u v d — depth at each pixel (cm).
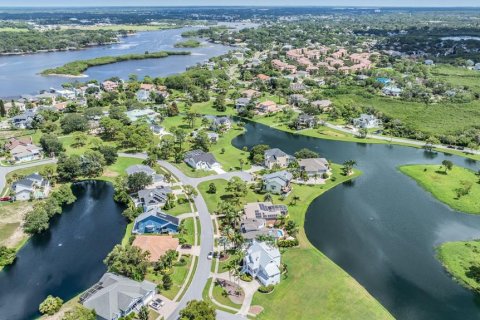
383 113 19750
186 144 15412
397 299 7581
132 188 11594
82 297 7206
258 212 9931
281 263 8369
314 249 9019
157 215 9462
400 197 11800
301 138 16900
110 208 10875
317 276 8056
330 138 16925
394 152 15600
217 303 7181
